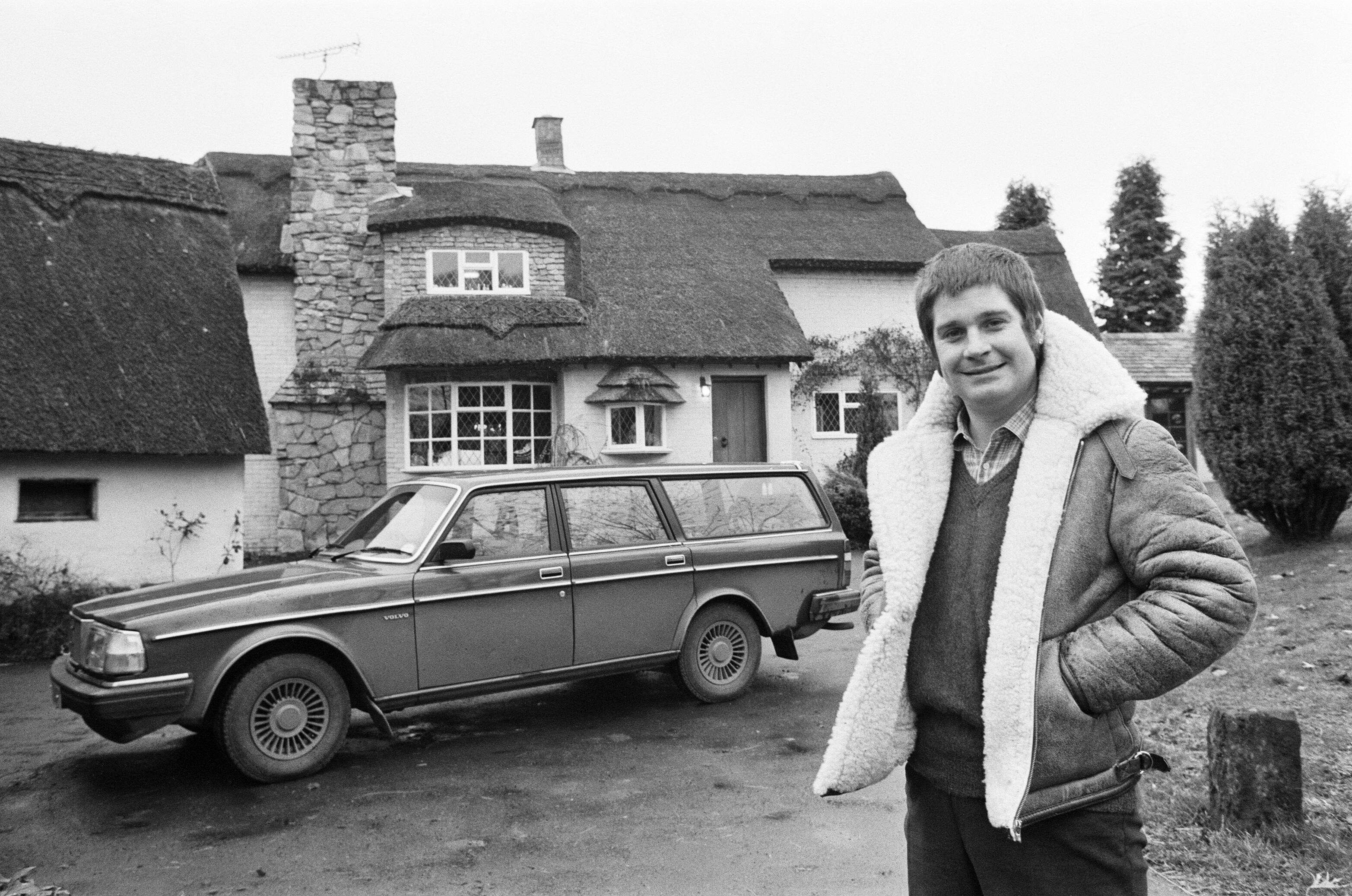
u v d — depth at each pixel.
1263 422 9.36
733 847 4.22
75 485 10.96
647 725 6.33
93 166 13.38
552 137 22.95
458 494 6.14
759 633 7.15
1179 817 4.06
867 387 19.05
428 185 17.83
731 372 17.44
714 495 7.18
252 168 19.08
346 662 5.48
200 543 11.63
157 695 4.87
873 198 22.33
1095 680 1.71
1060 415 1.88
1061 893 1.81
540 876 3.94
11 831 4.58
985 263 1.97
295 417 16.55
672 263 18.53
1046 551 1.81
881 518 2.09
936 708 2.01
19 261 11.49
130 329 11.81
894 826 4.46
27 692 7.74
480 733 6.25
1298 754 3.85
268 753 5.20
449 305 16.50
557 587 6.19
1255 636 6.84
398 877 3.96
